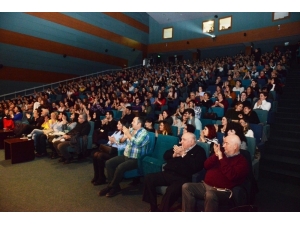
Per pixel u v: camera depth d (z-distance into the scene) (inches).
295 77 298.2
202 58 657.0
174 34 674.8
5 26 394.3
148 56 725.9
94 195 119.3
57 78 483.8
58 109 310.2
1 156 192.1
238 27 557.9
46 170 156.2
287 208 105.3
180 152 110.4
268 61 386.6
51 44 467.8
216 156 98.1
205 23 615.5
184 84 350.3
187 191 92.0
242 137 119.1
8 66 401.4
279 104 229.9
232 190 89.1
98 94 361.4
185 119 174.1
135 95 317.4
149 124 164.7
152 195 102.6
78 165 168.4
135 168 125.6
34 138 192.2
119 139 152.3
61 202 110.4
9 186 128.1
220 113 210.4
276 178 137.6
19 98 373.4
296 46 492.1
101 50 579.2
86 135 182.4
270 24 509.4
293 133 171.3
